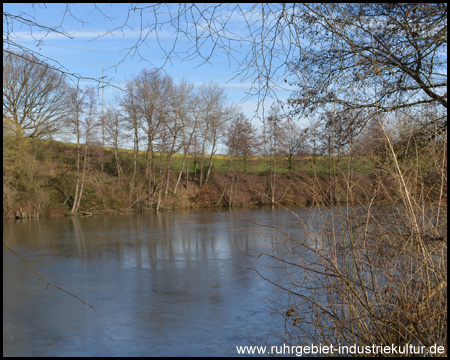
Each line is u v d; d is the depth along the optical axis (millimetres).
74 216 40094
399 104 7277
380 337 5043
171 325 11023
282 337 8250
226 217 37344
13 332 10812
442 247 4973
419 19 6758
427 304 4914
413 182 5340
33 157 37000
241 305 12359
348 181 5199
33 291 14594
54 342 10117
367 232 5320
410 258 5211
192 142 48031
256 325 10406
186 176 54219
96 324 11320
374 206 5375
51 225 33438
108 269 18031
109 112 45000
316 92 6398
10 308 12734
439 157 5520
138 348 9672
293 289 6473
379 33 6930
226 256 19969
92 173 45344
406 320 5070
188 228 30766
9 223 34656
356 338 5344
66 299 13633
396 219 5336
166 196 48500
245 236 25797
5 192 35625
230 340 9750
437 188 5426
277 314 10578
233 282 15109
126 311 12352
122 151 51250
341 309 5484
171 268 18031
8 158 34375
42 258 20516
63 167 44500
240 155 47156
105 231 29812
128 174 48312
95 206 42500
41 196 38156
